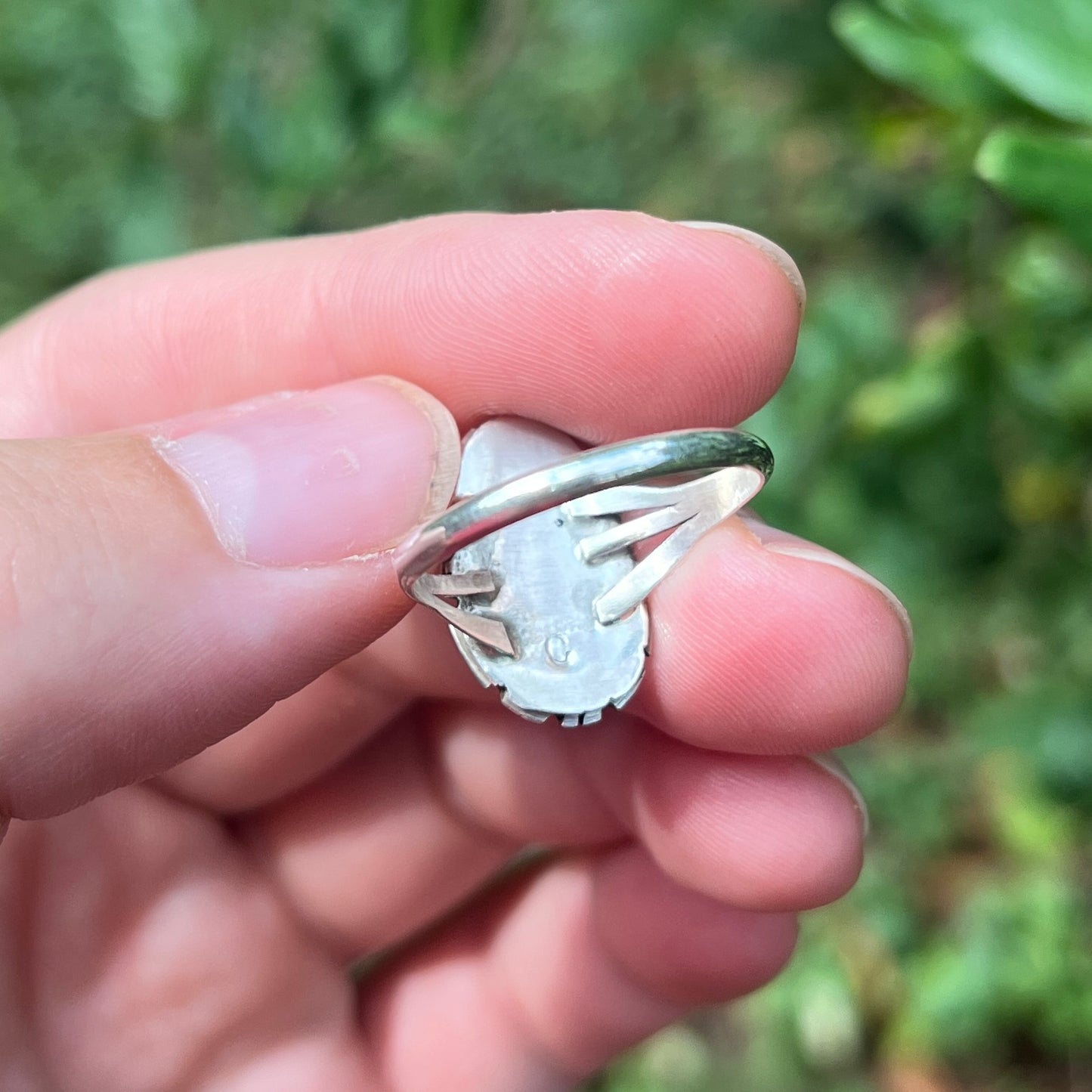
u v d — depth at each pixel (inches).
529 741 3.3
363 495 2.4
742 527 2.8
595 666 2.5
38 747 2.2
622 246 2.6
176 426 2.4
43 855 3.2
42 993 3.2
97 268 7.2
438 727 3.5
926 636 5.9
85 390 3.3
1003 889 5.9
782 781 2.9
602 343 2.7
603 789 3.2
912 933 6.2
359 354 3.0
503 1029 3.7
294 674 2.4
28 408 3.3
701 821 2.9
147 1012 3.4
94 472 2.2
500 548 2.5
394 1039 3.8
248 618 2.3
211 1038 3.5
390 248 2.9
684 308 2.6
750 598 2.6
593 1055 3.7
